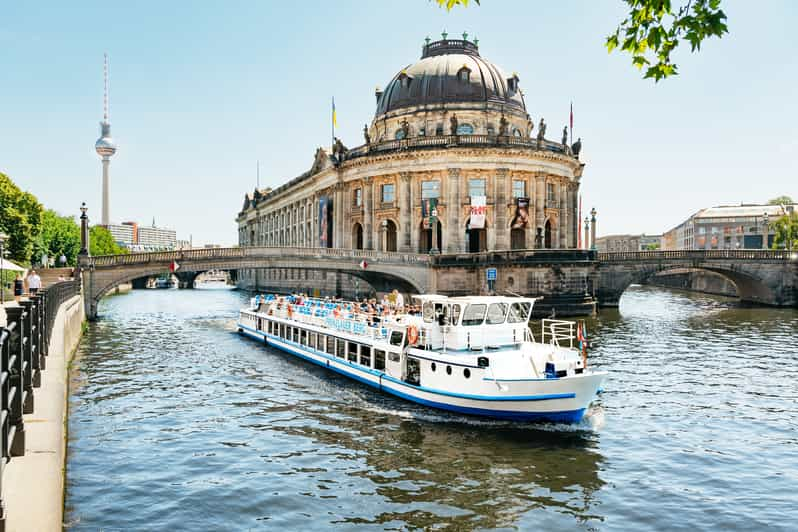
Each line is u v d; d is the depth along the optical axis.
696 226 164.62
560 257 63.00
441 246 81.38
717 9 9.21
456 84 84.12
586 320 58.81
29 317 14.06
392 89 89.62
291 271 110.06
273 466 18.61
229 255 59.28
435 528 14.66
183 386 29.19
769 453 20.08
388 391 27.53
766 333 48.91
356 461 19.08
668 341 44.41
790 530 14.63
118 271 56.09
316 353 34.72
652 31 9.70
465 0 10.41
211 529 14.55
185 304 87.44
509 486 17.17
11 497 9.30
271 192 139.50
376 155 78.50
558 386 21.91
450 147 74.12
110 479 17.47
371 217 81.38
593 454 19.80
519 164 76.00
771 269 74.75
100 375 31.61
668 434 21.95
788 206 154.25
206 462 18.91
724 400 26.86
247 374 32.03
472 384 23.45
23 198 77.69
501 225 75.38
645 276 73.38
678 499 16.39
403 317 29.86
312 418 23.73
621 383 30.09
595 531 14.60
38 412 13.70
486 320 26.17
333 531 14.50
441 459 19.27
